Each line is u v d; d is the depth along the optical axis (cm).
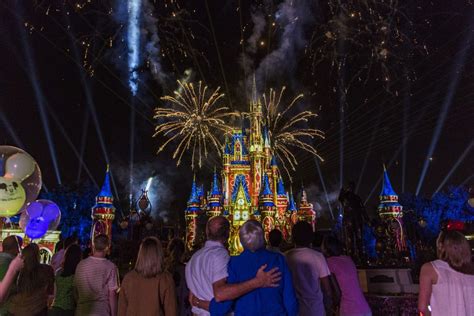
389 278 1197
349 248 1477
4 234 1948
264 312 456
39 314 645
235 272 485
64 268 744
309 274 613
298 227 664
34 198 802
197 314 562
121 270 1242
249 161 4634
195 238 4328
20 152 770
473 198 2083
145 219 2614
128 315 606
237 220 4300
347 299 678
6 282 439
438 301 489
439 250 521
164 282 618
